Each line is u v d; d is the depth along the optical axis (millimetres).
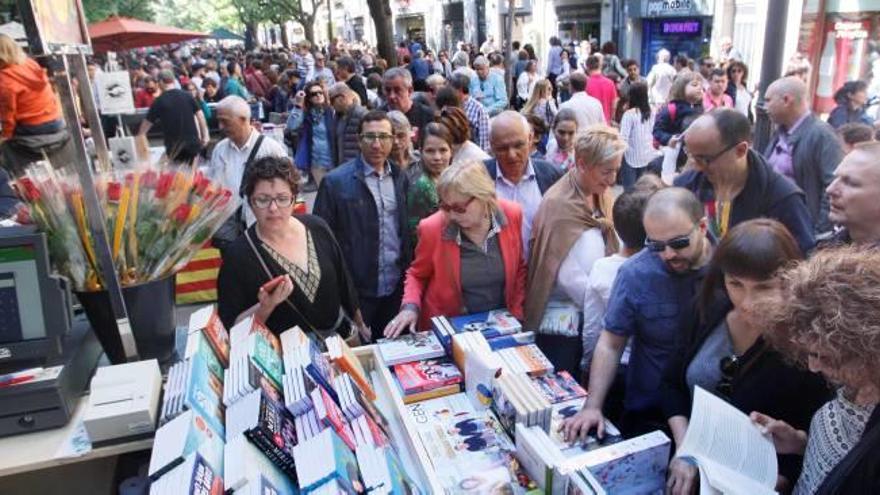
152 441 1654
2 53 4113
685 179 2797
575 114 4367
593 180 2445
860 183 1948
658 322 1850
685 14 14656
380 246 3295
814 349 1089
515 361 1963
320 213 3283
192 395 1436
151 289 1986
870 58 8461
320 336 2303
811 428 1354
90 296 1908
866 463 1071
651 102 8875
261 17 29656
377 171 3275
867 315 1011
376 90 8289
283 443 1351
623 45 16750
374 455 1321
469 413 1765
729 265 1477
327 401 1463
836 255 1140
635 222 2150
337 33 45844
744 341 1608
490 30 24422
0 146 4273
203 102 9859
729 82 6840
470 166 2361
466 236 2443
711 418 1437
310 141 6812
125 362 1998
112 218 1915
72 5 1875
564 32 19594
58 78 1717
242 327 1876
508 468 1525
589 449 1621
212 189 2096
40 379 1681
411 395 1832
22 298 1669
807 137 3277
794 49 9250
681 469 1419
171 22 35875
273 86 13422
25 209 1881
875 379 1044
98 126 2230
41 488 2111
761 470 1308
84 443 1642
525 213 2998
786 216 2436
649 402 1865
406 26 34250
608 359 1906
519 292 2539
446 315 2477
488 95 9109
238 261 2244
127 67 15305
